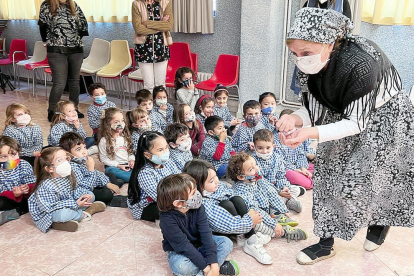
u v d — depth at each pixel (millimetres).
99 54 5730
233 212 2082
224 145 2898
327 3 2660
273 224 2115
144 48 4289
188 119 3314
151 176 2254
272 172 2551
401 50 4164
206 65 5391
